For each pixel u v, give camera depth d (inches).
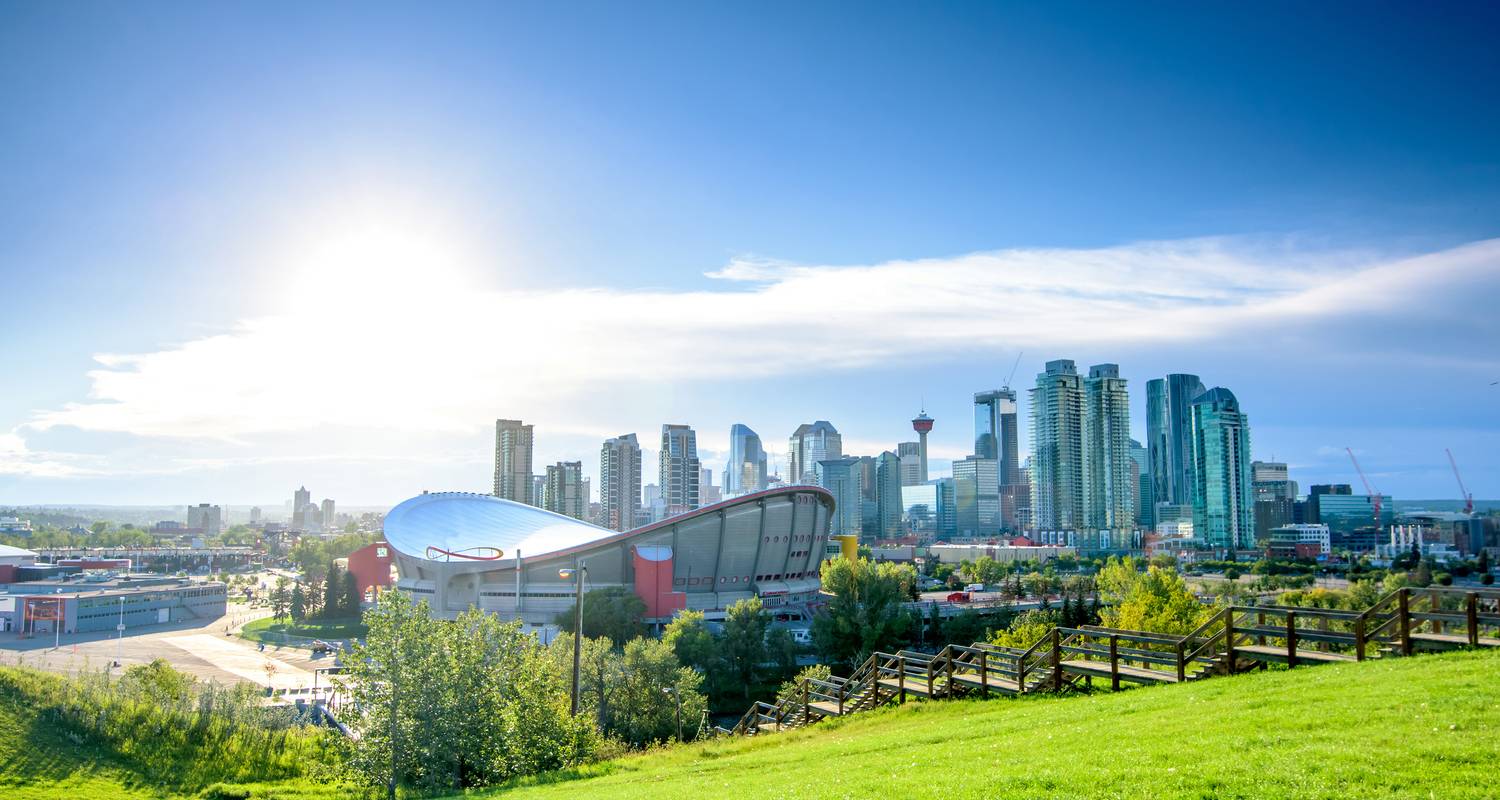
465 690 1622.8
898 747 1202.0
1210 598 7495.1
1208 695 1141.1
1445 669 1048.2
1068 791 778.2
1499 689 911.0
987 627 5757.9
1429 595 1201.4
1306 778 725.9
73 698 2007.9
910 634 5979.3
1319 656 1251.2
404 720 1584.6
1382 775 709.9
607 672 3193.9
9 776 1680.6
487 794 1413.6
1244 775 752.3
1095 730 1029.2
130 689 2297.0
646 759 1612.9
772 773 1175.6
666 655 3346.5
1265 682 1153.4
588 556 7529.5
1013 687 1530.5
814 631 5295.3
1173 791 739.4
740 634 4840.1
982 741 1109.7
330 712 3481.8
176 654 6968.5
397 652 1584.6
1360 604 5260.8
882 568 5378.9
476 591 7504.9
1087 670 1440.7
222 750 1921.8
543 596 7342.5
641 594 6830.7
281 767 1881.2
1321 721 885.8
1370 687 1005.8
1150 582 3799.2
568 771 1594.5
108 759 1822.1
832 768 1104.8
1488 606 1254.3
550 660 2139.5
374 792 1596.9
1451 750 741.9
